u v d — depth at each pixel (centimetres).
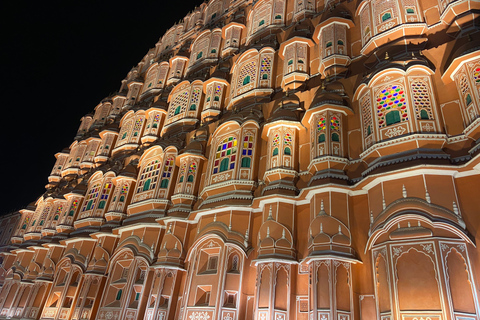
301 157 1413
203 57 2514
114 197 2120
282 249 1212
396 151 1098
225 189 1497
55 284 2119
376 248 1026
